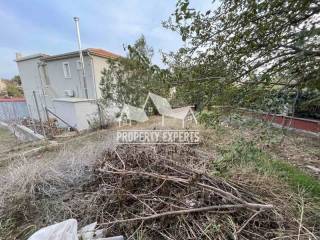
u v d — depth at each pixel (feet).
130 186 7.05
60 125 26.21
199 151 10.07
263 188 6.93
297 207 6.39
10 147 18.90
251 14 4.98
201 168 7.64
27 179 8.26
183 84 6.16
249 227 5.53
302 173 9.18
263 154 8.73
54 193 8.00
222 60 5.99
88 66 36.04
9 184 8.11
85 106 24.26
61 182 8.60
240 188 6.78
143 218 5.83
